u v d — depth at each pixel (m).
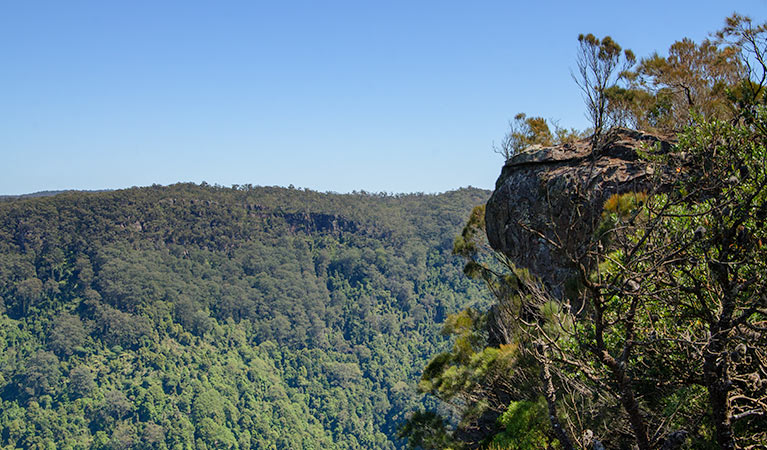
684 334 5.29
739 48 7.04
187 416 107.75
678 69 11.81
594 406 6.45
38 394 108.62
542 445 6.77
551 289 11.19
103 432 101.75
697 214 4.82
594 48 7.71
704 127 6.12
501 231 13.65
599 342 4.84
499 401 10.18
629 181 10.11
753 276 4.87
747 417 5.07
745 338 4.59
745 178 5.16
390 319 159.75
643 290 4.80
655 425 5.98
